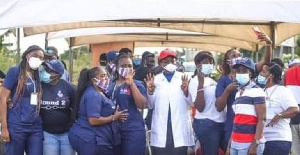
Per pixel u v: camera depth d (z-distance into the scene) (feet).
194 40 45.01
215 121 22.76
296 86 28.48
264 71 21.53
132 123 21.84
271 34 25.99
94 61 50.55
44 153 21.48
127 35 43.01
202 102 22.43
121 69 21.56
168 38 44.98
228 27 30.01
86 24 29.66
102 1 19.44
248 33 29.86
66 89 21.58
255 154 20.03
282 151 21.31
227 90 21.40
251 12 19.69
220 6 19.63
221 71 24.22
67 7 19.38
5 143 21.25
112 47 50.65
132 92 21.48
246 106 20.25
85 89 21.30
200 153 23.73
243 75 20.26
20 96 20.80
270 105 21.29
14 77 20.80
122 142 21.98
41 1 19.33
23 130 20.81
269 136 21.31
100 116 20.93
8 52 66.69
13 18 19.16
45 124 21.40
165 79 22.77
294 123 28.35
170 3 19.51
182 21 25.66
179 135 22.47
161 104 22.52
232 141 20.72
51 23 19.33
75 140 21.03
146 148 24.38
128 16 19.47
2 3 19.16
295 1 19.69
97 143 20.88
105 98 21.18
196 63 22.62
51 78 21.03
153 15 19.48
